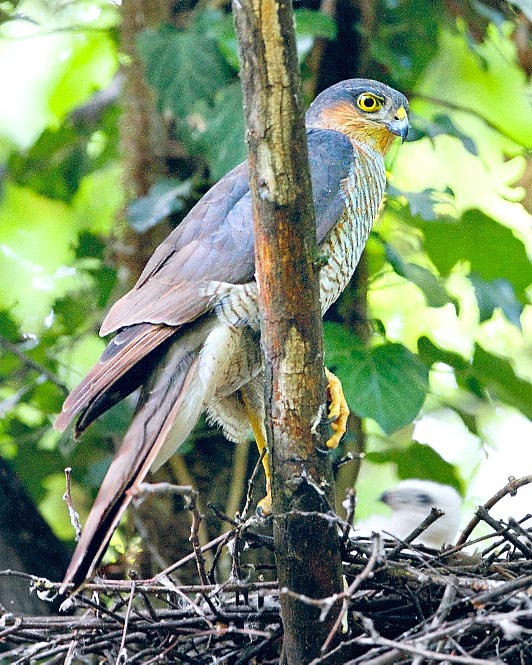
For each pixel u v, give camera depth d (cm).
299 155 752
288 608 793
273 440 784
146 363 915
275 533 793
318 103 1152
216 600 854
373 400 1061
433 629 739
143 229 1138
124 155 1276
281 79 741
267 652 852
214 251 945
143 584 860
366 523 1306
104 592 885
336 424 962
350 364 1075
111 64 1518
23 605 1056
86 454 1304
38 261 1472
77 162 1450
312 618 790
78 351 1379
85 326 1359
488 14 1231
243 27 737
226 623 852
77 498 1341
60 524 1349
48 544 1091
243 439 1034
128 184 1270
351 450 1173
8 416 1327
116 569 1150
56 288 1434
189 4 1286
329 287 998
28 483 1300
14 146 1520
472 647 794
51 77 1520
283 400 776
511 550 929
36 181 1465
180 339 915
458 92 1500
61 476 1319
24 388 1266
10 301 1446
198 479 1184
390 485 1474
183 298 917
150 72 1176
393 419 1057
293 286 763
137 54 1252
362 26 1256
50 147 1455
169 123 1259
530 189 1271
